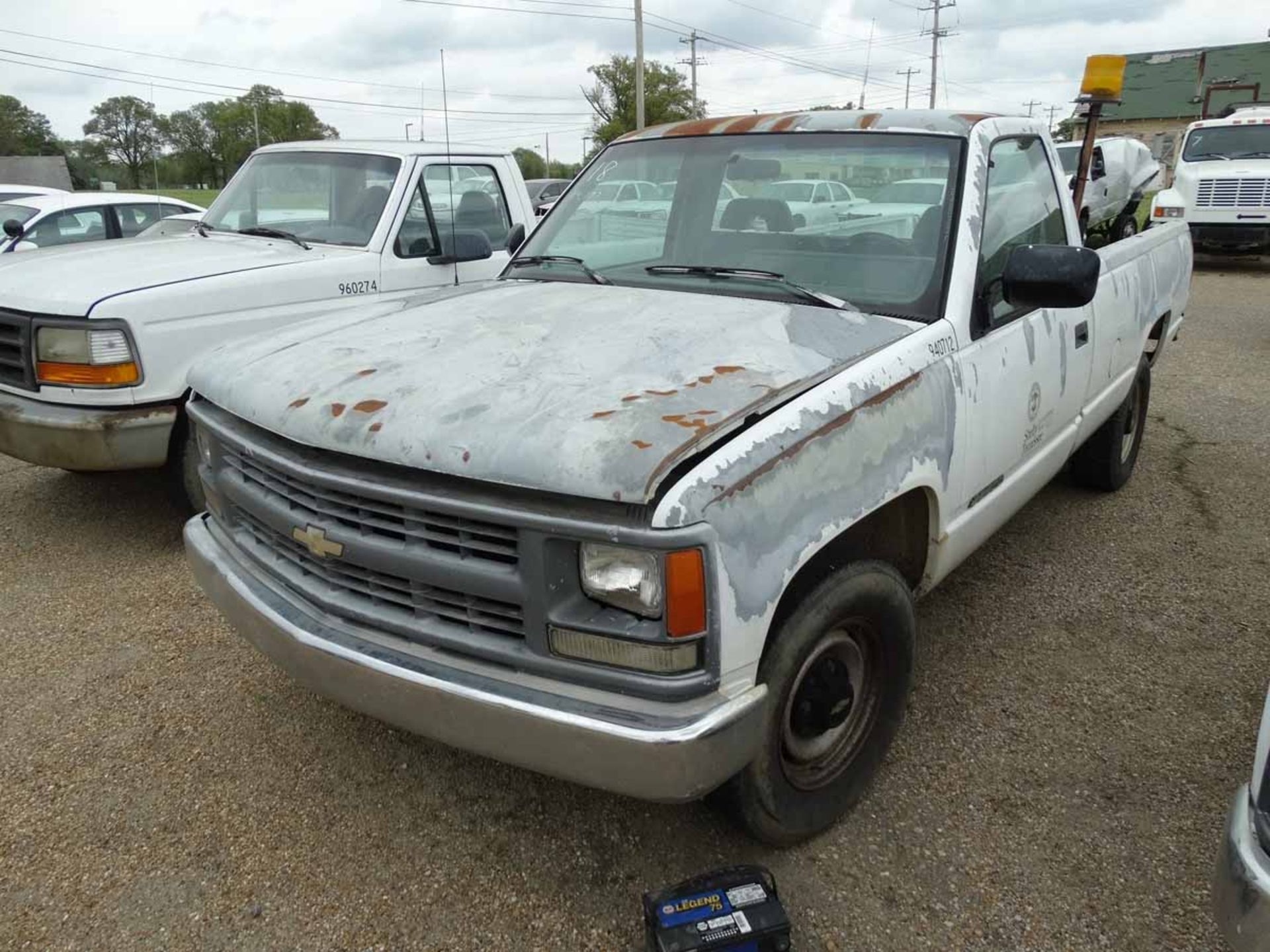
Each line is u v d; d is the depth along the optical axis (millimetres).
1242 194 14469
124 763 3086
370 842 2727
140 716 3346
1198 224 14844
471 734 2186
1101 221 8039
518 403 2223
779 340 2580
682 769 2006
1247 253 15305
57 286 4590
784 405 2254
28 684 3551
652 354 2475
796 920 2414
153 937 2402
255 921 2447
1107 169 11594
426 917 2455
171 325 4602
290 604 2545
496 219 6445
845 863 2615
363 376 2498
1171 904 2463
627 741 1997
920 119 3369
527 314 2951
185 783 2988
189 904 2506
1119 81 4871
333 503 2359
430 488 2160
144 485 5691
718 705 2055
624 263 3541
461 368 2467
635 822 2785
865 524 2658
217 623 4004
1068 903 2469
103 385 4441
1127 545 4691
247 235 6004
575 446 2021
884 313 2922
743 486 2059
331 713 3357
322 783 2982
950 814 2805
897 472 2521
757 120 3633
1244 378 8070
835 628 2543
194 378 2975
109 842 2734
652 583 1982
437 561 2178
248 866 2639
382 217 5723
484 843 2715
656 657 2014
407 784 2977
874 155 3277
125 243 5863
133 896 2535
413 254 5844
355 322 3047
